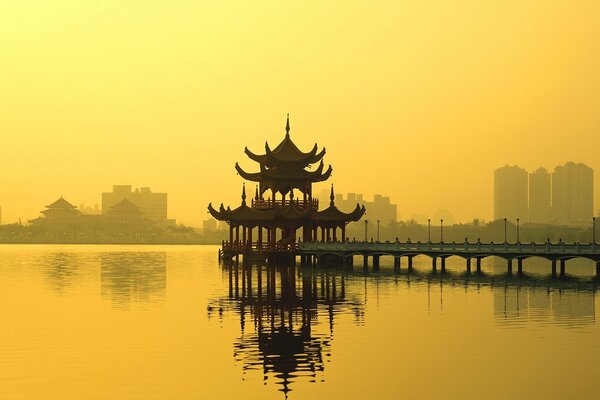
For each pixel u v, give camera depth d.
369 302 77.44
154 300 80.38
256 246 142.25
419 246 125.00
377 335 57.03
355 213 139.75
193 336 56.75
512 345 52.94
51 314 69.00
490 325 61.56
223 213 143.00
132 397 40.16
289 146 142.75
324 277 110.50
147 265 152.88
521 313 68.69
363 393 41.09
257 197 147.38
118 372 45.22
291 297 82.50
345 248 129.50
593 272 125.88
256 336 56.78
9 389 41.38
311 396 40.50
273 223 134.25
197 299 81.12
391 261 165.25
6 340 54.94
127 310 71.75
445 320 64.19
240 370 45.84
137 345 53.16
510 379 43.72
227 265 146.25
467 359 48.66
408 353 50.38
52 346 52.75
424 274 117.44
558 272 126.38
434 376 44.31
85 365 46.97
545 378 43.94
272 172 138.75
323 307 73.31
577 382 43.06
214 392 41.22
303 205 140.38
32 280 109.38
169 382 43.06
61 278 113.75
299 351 51.09
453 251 122.12
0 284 101.88
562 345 52.91
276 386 42.38
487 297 81.88
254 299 80.75
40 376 44.19
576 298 80.75
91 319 65.62
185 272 127.00
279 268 130.50
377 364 47.25
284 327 60.84
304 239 139.75
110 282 105.00
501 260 179.75
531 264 159.62
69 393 40.81
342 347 52.44
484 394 40.91
